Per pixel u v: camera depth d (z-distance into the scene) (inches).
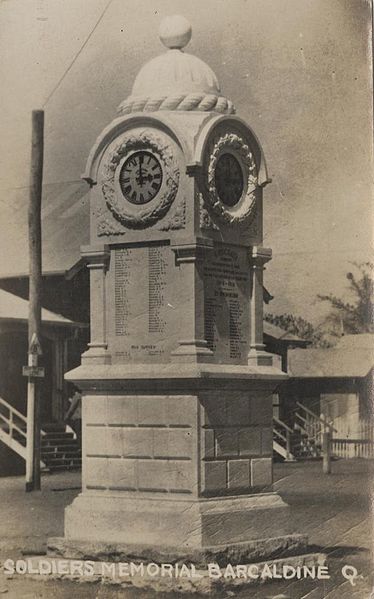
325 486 524.4
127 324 411.2
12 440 668.1
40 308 588.1
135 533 401.7
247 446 414.3
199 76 418.3
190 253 396.2
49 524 492.7
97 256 415.5
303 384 596.1
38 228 583.2
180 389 398.0
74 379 415.2
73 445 648.4
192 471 395.2
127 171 411.5
